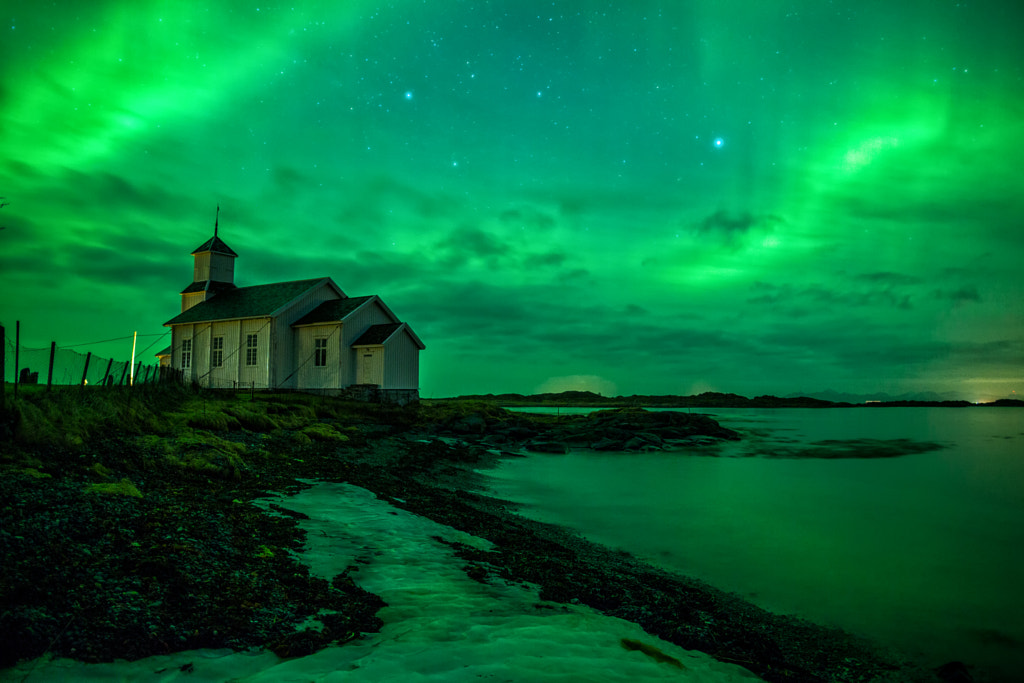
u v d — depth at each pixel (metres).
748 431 58.09
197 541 7.02
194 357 40.81
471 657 5.07
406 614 6.18
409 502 12.63
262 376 37.00
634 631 6.64
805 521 15.29
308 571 7.07
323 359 37.22
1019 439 47.72
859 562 11.42
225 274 44.84
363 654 5.05
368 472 16.23
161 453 12.30
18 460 8.98
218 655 4.78
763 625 8.10
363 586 6.94
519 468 25.36
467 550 9.15
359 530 9.37
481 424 37.06
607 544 12.33
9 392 13.02
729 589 9.65
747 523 14.84
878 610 8.86
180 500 9.02
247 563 6.85
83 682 4.10
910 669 6.92
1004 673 6.90
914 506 17.75
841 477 24.34
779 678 6.07
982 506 17.88
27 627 4.54
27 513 6.53
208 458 12.23
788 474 25.09
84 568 5.66
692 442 40.34
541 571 8.73
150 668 4.42
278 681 4.35
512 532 11.62
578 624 6.42
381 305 39.34
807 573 10.68
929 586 10.01
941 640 7.81
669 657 5.77
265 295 40.34
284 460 15.59
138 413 15.85
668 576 10.18
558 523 14.26
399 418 33.75
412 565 7.96
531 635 5.80
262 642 5.13
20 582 5.08
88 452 10.82
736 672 5.99
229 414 20.55
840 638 7.80
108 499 7.80
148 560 6.05
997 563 11.46
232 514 8.80
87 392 15.75
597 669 5.05
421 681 4.47
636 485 21.02
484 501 16.03
